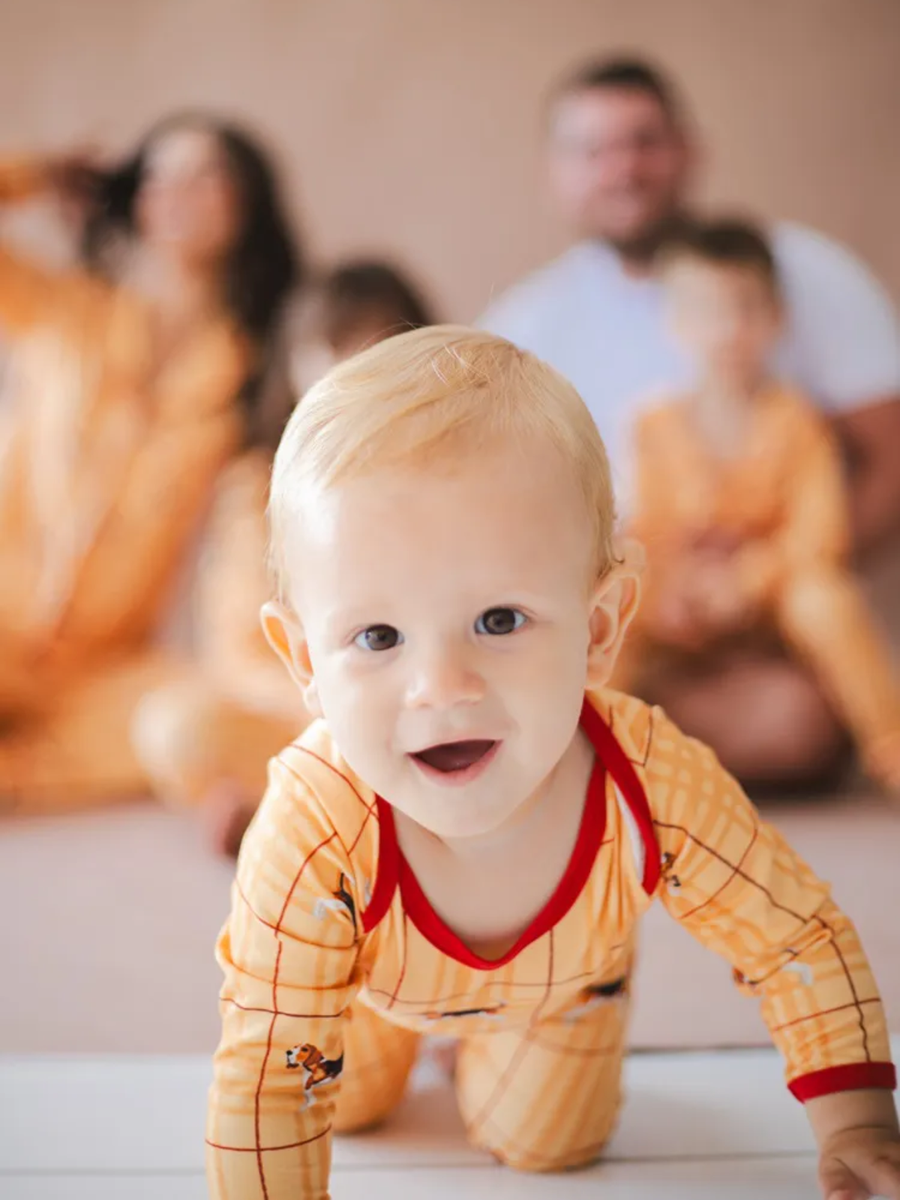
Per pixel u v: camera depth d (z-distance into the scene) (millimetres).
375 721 684
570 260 2297
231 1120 739
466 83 2305
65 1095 1025
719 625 2012
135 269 2166
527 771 694
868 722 1908
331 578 682
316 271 2262
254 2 2285
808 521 2031
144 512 2064
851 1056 797
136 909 1443
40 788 1874
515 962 790
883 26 2299
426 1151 949
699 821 790
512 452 686
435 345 743
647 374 2191
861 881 1466
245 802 1635
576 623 703
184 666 2055
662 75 2299
